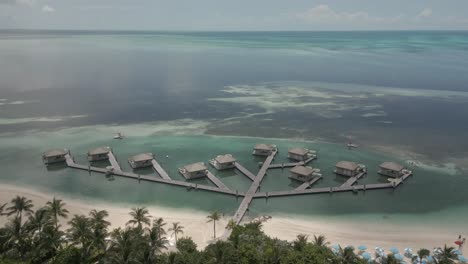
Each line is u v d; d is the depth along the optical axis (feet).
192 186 220.02
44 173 241.76
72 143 299.17
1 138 307.99
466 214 194.08
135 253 116.26
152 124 356.79
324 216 191.31
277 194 211.20
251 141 309.63
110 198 208.64
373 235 172.86
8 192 213.25
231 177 239.71
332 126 351.05
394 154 280.72
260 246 131.95
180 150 287.28
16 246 128.77
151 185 226.17
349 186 221.25
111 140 308.40
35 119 365.81
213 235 167.32
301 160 263.90
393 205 203.41
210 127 347.77
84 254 130.21
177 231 154.51
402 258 146.41
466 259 144.56
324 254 127.65
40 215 137.28
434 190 221.25
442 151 285.84
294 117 380.58
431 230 178.50
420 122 361.51
